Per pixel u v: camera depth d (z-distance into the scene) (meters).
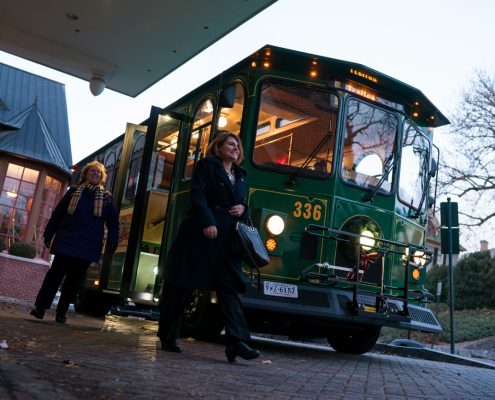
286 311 6.31
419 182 8.23
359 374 5.33
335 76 7.35
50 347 4.09
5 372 2.70
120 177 10.34
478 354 15.86
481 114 26.00
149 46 10.97
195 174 4.62
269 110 7.13
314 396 3.45
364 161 7.46
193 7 9.37
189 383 3.26
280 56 7.22
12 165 17.89
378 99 7.66
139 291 8.29
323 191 7.09
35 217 18.03
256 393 3.24
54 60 11.65
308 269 6.75
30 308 9.90
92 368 3.28
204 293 6.95
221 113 7.54
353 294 6.57
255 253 4.51
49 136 19.53
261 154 6.99
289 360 5.90
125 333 6.69
